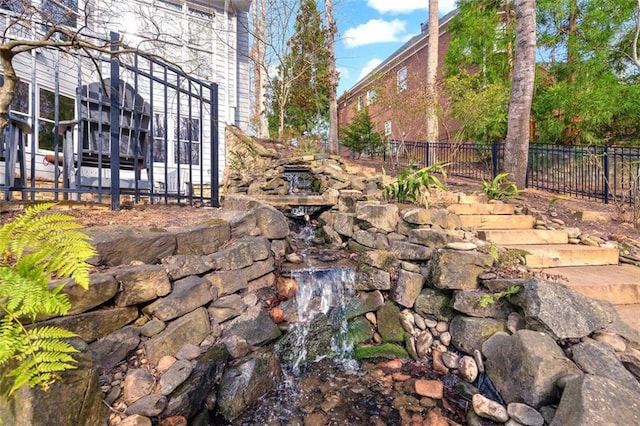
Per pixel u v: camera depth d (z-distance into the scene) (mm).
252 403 2012
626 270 2855
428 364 2502
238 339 2180
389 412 2062
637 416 1458
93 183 3502
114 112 2789
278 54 10117
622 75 8297
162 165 8422
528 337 1943
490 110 7180
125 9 7613
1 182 2965
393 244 3248
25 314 1302
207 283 2184
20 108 5688
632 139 7961
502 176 4742
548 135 8547
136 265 1901
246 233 2838
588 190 5719
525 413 1757
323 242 4012
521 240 3361
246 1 9695
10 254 1489
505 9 9672
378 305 2988
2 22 3967
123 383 1631
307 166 6188
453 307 2521
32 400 1189
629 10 7699
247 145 7324
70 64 6578
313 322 2717
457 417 2012
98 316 1614
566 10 8633
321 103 12586
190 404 1708
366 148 11281
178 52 8719
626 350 1874
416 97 6992
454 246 2713
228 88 9664
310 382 2348
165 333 1857
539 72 8969
